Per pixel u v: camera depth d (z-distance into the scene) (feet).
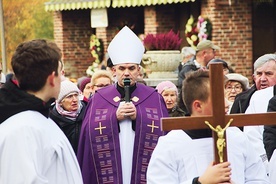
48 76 18.37
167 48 52.06
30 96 18.22
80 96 31.17
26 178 17.47
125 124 26.66
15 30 118.21
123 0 85.05
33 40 18.56
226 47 76.89
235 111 33.78
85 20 98.68
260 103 30.17
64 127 29.63
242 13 76.84
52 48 18.43
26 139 17.76
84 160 26.76
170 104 33.86
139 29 92.99
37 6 118.01
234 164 19.24
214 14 76.28
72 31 98.43
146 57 50.49
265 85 32.42
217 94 18.42
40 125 18.08
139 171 26.40
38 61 18.24
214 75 18.39
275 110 25.94
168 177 19.12
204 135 19.20
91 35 98.32
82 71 99.09
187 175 19.03
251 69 77.51
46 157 17.99
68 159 18.38
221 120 18.44
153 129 26.53
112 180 26.45
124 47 27.25
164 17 84.84
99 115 26.86
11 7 118.01
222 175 18.17
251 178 19.66
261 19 78.38
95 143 26.61
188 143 19.16
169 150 19.19
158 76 50.65
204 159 19.06
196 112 19.11
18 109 18.15
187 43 84.07
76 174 18.51
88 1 90.27
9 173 17.62
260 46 78.74
